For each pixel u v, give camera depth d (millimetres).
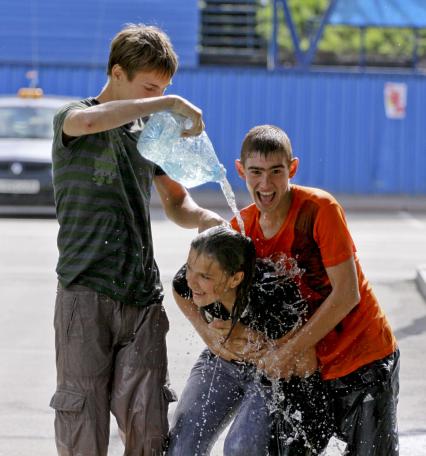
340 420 10656
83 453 10398
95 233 10352
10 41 58875
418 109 56062
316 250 10258
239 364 10602
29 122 43438
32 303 24344
